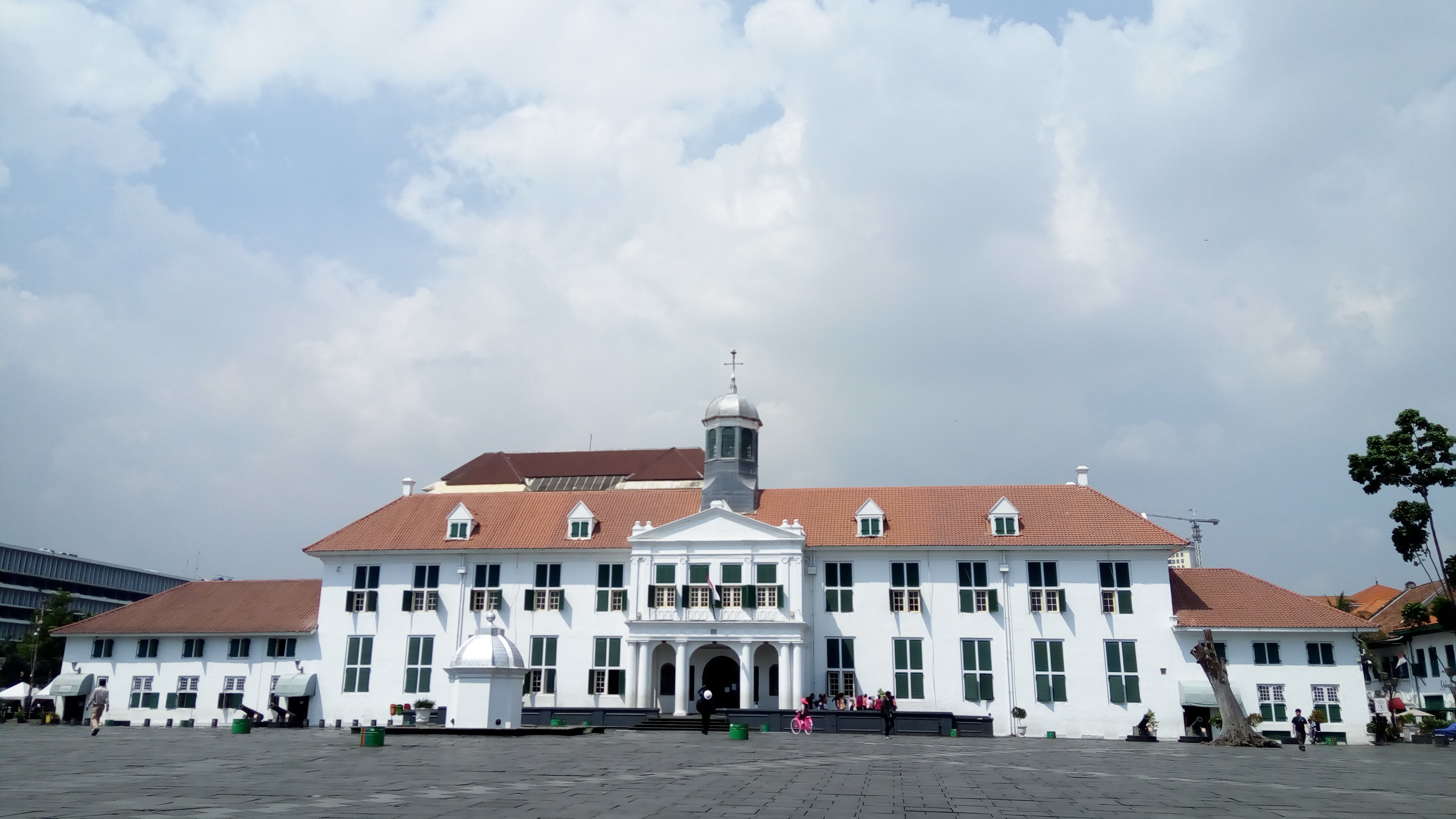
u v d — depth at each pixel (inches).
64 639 3250.5
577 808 631.2
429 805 639.1
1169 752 1418.6
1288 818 640.4
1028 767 1064.8
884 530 2165.4
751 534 2101.4
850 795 738.8
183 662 2285.9
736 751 1247.5
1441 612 2333.9
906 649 2080.5
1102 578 2062.0
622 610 2161.7
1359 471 2316.7
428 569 2249.0
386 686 2194.9
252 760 1015.6
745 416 2351.1
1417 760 1295.5
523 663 1571.1
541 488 2805.1
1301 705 1939.0
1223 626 1988.2
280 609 2343.8
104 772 866.8
